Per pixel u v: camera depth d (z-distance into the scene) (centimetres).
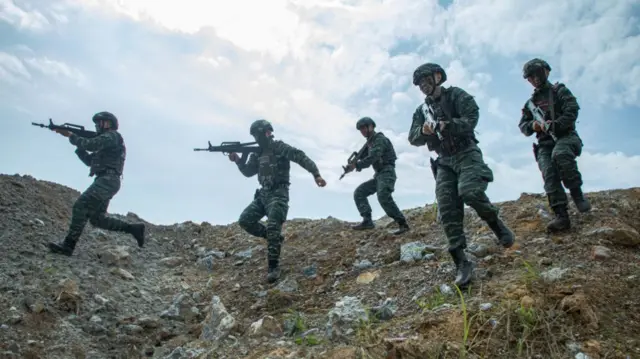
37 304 452
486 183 412
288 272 596
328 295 509
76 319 459
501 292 372
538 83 513
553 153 498
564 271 389
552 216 559
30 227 641
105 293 523
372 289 479
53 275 524
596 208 551
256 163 641
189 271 661
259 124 607
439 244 561
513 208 632
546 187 507
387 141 666
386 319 393
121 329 461
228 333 420
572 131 507
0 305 443
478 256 480
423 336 332
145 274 630
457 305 369
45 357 392
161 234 827
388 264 543
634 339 301
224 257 711
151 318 484
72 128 624
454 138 418
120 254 634
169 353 422
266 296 536
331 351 335
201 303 552
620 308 337
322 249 661
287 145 602
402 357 307
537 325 321
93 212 607
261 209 612
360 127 669
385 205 640
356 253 607
